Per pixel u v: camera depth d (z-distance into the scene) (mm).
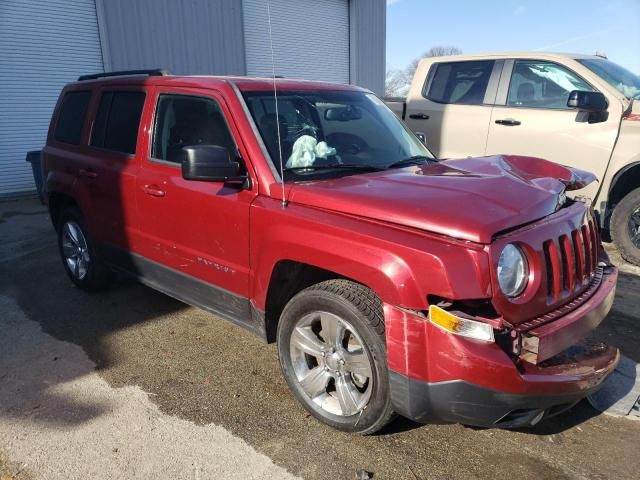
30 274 5793
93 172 4465
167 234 3801
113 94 4492
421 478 2613
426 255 2334
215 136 3486
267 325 3232
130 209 4102
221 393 3359
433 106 7133
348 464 2703
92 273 4906
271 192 3082
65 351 3949
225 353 3893
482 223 2381
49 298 5031
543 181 3062
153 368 3686
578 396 2568
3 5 10453
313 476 2621
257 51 14750
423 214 2500
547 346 2434
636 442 2891
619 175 5719
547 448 2842
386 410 2656
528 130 6250
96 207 4527
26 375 3604
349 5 16812
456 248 2348
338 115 3842
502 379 2279
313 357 3119
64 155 4926
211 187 3410
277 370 3648
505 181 2918
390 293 2434
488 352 2279
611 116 5738
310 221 2799
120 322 4457
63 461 2732
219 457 2760
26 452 2805
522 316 2430
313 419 3076
